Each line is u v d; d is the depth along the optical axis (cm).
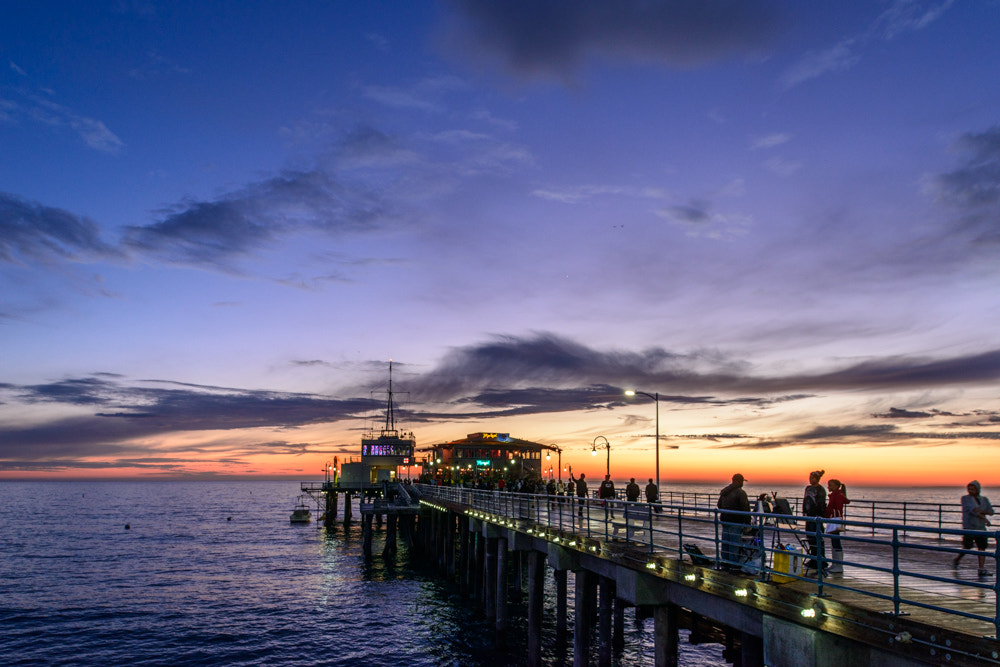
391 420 9769
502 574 3167
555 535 2309
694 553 1606
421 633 3566
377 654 3269
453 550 5009
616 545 1814
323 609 4256
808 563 1469
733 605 1378
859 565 1051
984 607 1083
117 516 15500
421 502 6088
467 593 4306
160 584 5425
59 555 7556
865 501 2503
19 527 11969
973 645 847
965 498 1540
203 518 14538
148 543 8856
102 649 3491
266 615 4172
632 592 1698
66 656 3378
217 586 5266
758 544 1435
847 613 1046
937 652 896
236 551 7700
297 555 7175
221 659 3281
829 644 1094
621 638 2989
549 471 8338
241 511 17812
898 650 952
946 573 1438
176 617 4175
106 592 5094
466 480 6769
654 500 3088
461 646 3259
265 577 5659
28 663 3284
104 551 7944
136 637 3716
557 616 3103
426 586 4881
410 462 9312
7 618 4206
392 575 5447
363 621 3900
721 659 3011
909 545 952
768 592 1229
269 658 3278
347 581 5266
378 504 6162
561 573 3092
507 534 3117
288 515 15638
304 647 3444
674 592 1647
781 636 1181
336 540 8456
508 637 3356
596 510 3253
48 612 4375
